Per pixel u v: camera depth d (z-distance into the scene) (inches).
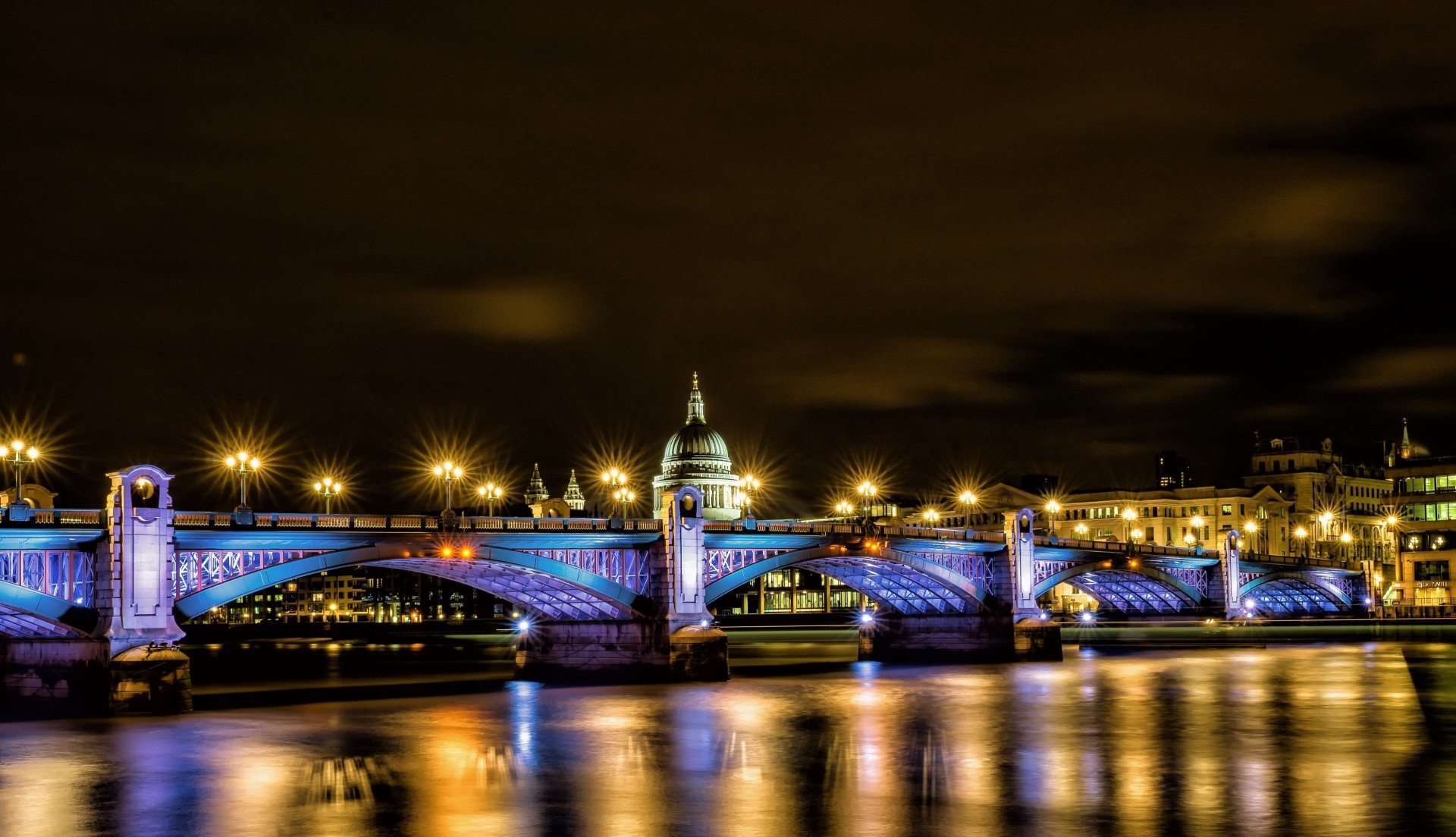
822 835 2197.3
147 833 2298.2
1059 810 2365.9
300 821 2368.4
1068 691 4456.2
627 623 4945.9
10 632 3939.5
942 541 5876.0
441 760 3009.4
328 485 4840.1
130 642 3703.3
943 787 2603.3
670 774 2792.8
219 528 3863.2
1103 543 7160.4
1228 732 3341.5
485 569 4495.6
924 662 6215.6
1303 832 2166.6
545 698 4345.5
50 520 3634.4
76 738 3329.2
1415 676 4849.9
